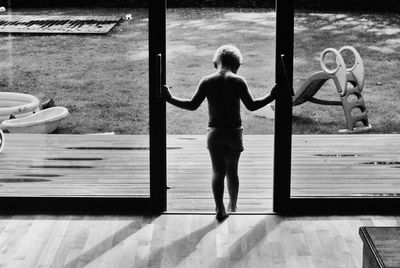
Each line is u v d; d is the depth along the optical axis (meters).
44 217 4.37
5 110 7.71
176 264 3.67
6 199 4.44
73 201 4.45
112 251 3.84
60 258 3.74
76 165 6.42
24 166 6.31
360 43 12.77
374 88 10.84
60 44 13.88
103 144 7.39
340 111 9.72
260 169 6.14
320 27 13.43
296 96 7.62
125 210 4.46
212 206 5.16
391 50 12.44
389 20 12.73
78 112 11.87
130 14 14.43
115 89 12.59
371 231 2.38
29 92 13.02
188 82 12.18
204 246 3.92
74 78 13.23
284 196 4.41
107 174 6.07
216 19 14.67
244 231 4.15
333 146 6.89
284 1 4.17
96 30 14.43
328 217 4.36
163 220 4.34
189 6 15.04
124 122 11.69
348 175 5.78
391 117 9.41
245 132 9.24
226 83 4.29
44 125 7.76
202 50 13.51
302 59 12.92
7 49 13.68
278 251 3.84
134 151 7.09
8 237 4.03
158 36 4.21
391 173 5.87
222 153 4.38
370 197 4.41
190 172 6.15
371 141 7.14
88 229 4.17
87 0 14.26
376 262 2.15
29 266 3.63
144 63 13.95
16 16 13.98
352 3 13.10
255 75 12.52
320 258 3.74
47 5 14.09
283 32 4.21
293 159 6.34
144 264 3.67
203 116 10.91
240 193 5.44
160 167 4.40
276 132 4.32
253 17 14.86
